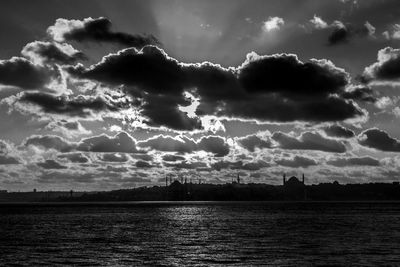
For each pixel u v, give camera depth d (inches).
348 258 3225.9
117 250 3767.2
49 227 6417.3
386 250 3614.7
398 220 7706.7
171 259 3287.4
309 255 3380.9
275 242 4254.4
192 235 5059.1
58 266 3009.4
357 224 6697.8
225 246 3991.1
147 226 6579.7
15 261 3193.9
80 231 5684.1
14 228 6225.4
